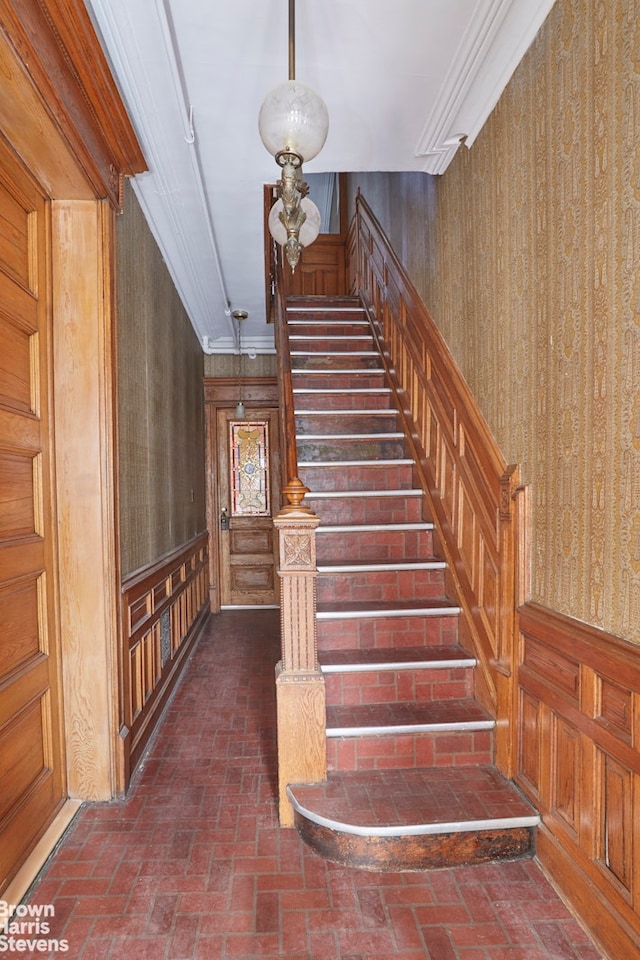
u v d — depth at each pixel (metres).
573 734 1.59
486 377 2.25
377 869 1.73
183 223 2.97
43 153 1.75
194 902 1.60
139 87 1.95
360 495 3.02
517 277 1.95
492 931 1.49
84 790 2.10
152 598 2.83
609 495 1.42
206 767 2.39
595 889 1.46
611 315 1.40
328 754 2.02
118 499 2.21
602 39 1.41
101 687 2.11
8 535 1.73
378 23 1.73
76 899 1.61
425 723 2.05
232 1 1.62
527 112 1.85
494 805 1.82
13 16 1.33
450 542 2.64
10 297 1.75
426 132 2.35
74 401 2.09
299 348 4.36
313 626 1.98
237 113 2.12
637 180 1.29
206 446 5.34
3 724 1.64
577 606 1.58
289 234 1.60
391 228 4.11
